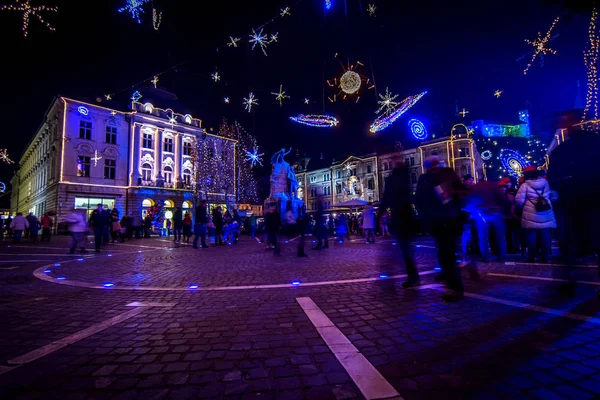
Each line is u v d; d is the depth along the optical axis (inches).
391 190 177.8
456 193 147.1
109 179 1373.0
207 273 238.1
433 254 341.1
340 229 595.2
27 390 70.7
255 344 97.1
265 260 318.7
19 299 159.9
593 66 398.6
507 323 109.0
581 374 73.5
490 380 71.7
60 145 1259.8
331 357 87.0
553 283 167.6
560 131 154.0
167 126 1577.3
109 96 1001.5
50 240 772.6
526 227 235.9
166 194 1502.2
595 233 138.5
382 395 65.8
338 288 175.0
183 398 67.0
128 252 436.1
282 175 926.4
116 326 116.5
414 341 95.8
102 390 70.7
